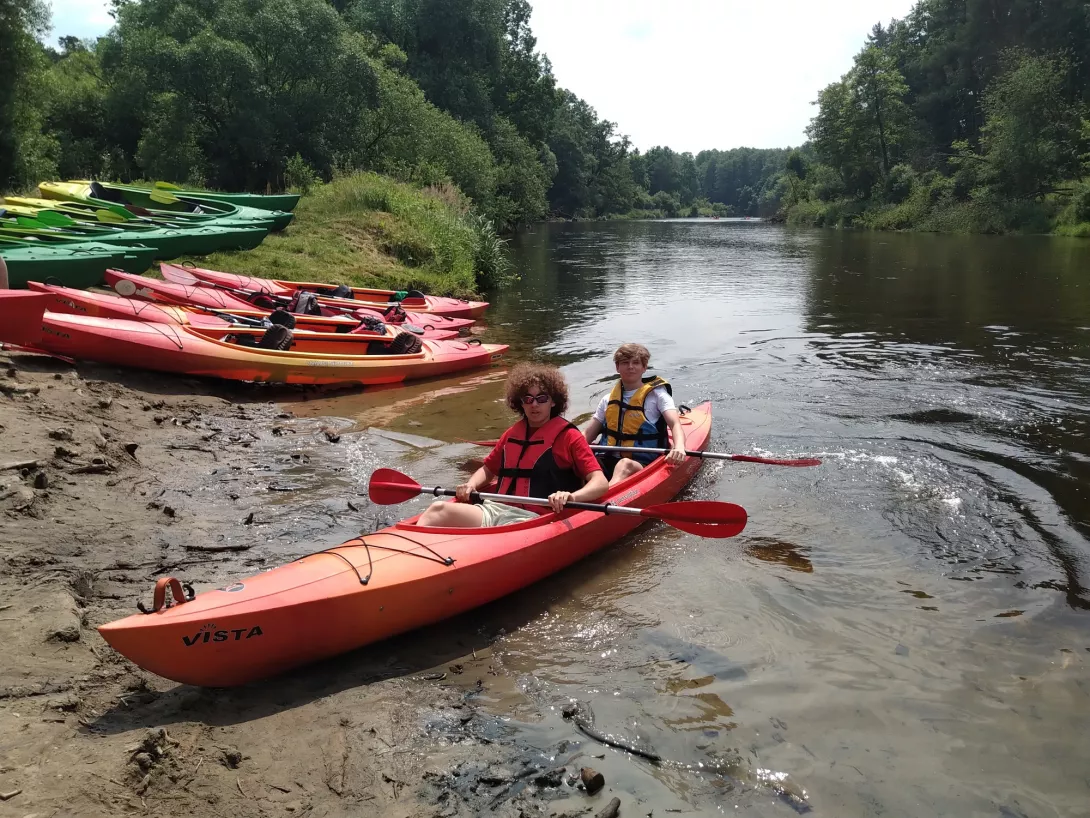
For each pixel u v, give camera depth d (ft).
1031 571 14.84
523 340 39.09
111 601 12.68
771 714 10.92
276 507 17.42
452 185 92.32
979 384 27.89
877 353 33.68
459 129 114.73
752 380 29.37
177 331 26.76
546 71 176.96
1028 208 122.93
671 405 18.02
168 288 33.01
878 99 177.78
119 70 94.58
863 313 44.65
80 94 97.96
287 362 27.96
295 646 11.45
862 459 20.76
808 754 10.12
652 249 104.99
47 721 9.54
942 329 38.96
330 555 12.77
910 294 52.39
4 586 12.45
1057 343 34.81
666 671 11.98
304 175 79.66
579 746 10.23
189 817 8.41
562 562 15.11
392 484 15.52
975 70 176.04
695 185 475.31
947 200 144.15
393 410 26.48
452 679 11.76
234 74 82.74
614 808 9.04
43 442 18.01
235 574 14.07
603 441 19.01
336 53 89.61
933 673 11.84
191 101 83.41
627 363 18.28
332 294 41.04
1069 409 24.66
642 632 13.10
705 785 9.55
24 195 69.72
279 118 86.07
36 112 76.74
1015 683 11.56
